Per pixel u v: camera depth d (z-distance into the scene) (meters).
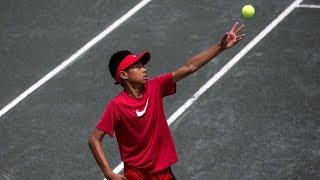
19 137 37.25
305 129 35.62
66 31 47.53
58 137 36.97
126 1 50.03
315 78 39.88
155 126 23.95
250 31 45.06
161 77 24.19
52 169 34.50
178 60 43.06
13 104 40.31
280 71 40.78
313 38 43.84
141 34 46.16
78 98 40.28
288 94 38.62
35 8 50.62
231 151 34.47
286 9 47.16
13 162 35.25
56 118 38.59
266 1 48.31
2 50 46.16
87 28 47.56
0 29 48.62
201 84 40.12
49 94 40.94
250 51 42.91
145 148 24.14
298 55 42.22
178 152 34.72
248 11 30.64
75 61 44.09
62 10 50.00
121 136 24.25
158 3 49.44
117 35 46.38
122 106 23.52
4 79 42.94
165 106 38.47
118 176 23.14
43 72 43.31
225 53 42.84
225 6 48.28
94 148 23.52
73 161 34.97
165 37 45.59
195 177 32.94
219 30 45.69
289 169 32.91
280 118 36.66
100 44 45.62
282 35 44.38
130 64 23.17
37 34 47.56
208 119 37.09
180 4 49.03
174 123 37.03
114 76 23.81
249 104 38.03
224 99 38.66
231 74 40.81
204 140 35.47
